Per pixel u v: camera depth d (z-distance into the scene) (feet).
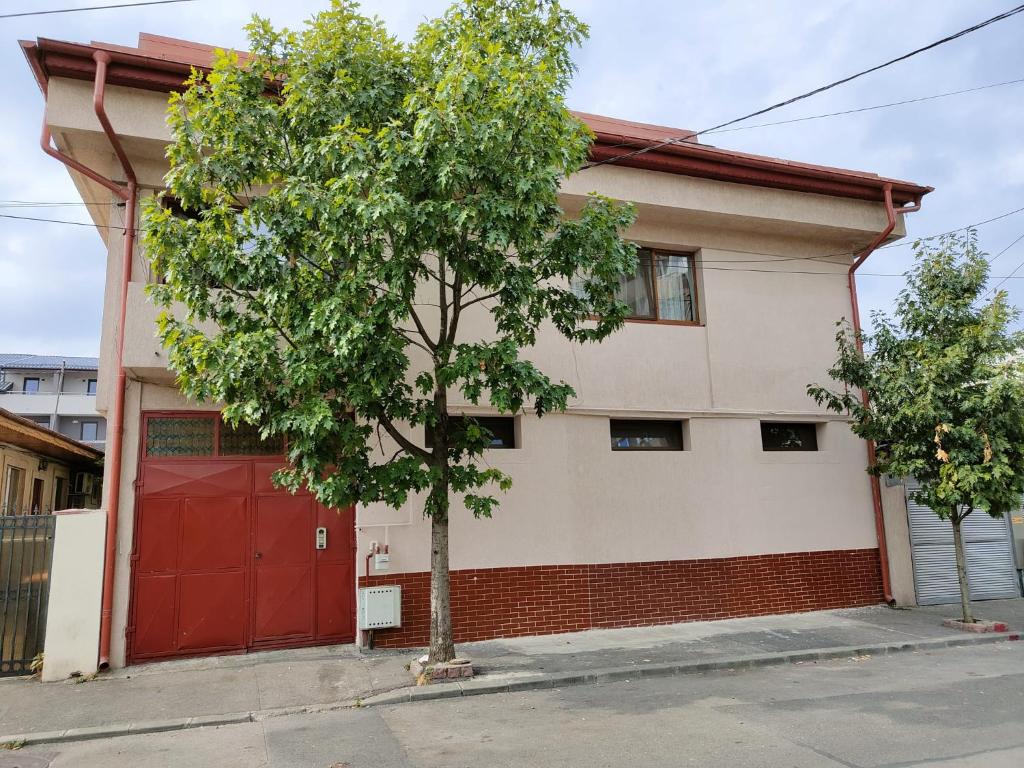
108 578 27.55
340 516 31.04
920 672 25.73
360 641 29.45
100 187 31.63
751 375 38.32
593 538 33.68
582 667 26.04
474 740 18.89
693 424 36.65
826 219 39.27
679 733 18.92
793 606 36.81
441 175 20.93
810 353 40.01
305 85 23.59
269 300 21.99
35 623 26.84
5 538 26.86
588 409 34.37
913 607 38.50
